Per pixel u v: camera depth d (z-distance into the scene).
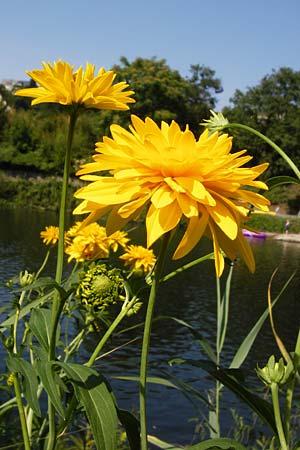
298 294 3.67
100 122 10.84
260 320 0.60
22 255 4.36
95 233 0.85
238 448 0.43
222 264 0.38
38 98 0.50
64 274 2.85
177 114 12.27
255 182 0.40
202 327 2.65
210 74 13.76
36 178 11.20
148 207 0.42
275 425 0.45
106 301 0.52
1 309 0.51
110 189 0.40
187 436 1.40
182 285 3.73
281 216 9.54
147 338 0.42
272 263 5.42
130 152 0.39
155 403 1.61
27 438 0.50
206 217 0.39
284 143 11.39
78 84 0.51
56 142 11.22
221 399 1.64
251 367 2.06
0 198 10.01
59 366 0.46
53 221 7.77
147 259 0.89
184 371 1.91
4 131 11.64
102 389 0.42
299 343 0.44
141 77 11.77
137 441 0.47
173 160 0.39
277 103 12.97
